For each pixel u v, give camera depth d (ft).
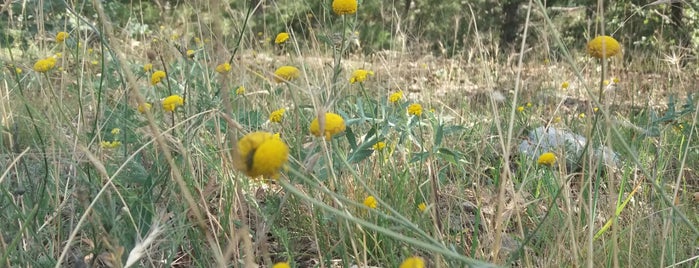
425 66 5.05
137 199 1.79
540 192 2.48
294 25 6.73
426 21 8.05
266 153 1.20
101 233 1.70
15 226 1.89
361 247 2.01
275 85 3.00
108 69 2.77
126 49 3.64
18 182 1.99
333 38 2.26
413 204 2.19
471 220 2.29
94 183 1.93
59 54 3.03
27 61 3.09
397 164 2.51
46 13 3.37
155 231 1.46
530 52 6.76
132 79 1.38
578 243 1.84
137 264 1.72
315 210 2.03
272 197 2.14
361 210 2.05
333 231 2.09
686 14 6.72
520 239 1.96
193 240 1.92
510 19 8.39
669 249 1.91
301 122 2.36
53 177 2.05
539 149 2.78
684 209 2.25
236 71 2.94
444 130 2.38
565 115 3.69
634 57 5.67
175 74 2.90
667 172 2.66
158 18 5.97
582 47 7.47
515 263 2.02
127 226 1.81
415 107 2.22
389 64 4.06
